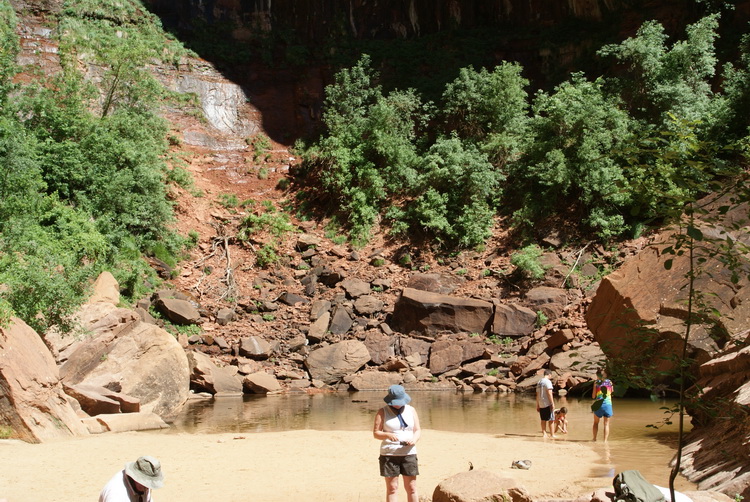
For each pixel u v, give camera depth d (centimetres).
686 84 2883
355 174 3231
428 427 1405
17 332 1281
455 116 3316
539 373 2062
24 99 2689
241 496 778
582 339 2125
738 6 3259
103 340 1688
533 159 2988
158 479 473
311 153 3419
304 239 3020
